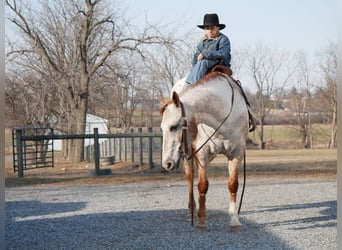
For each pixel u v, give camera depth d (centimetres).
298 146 3716
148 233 619
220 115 561
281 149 3362
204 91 554
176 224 671
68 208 852
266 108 4034
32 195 1053
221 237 584
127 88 2344
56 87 2248
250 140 3806
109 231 638
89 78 2248
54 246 566
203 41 654
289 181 1240
